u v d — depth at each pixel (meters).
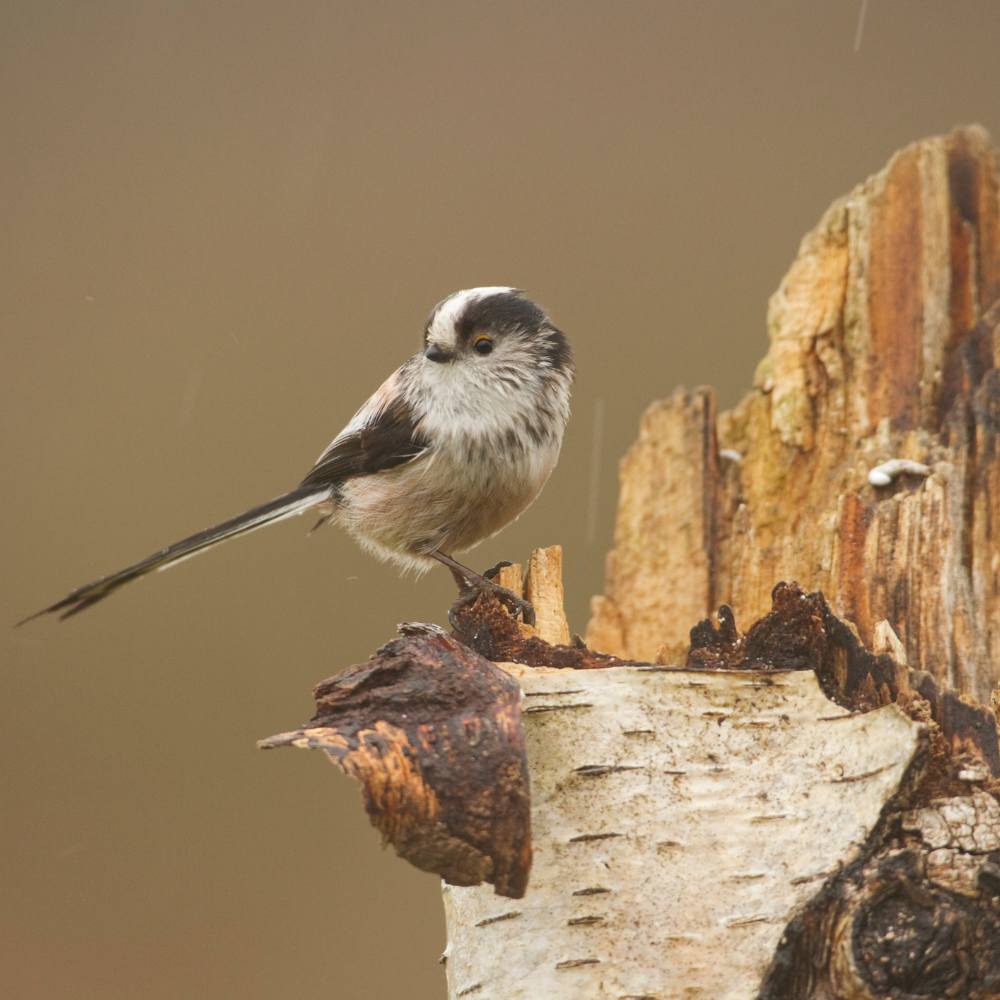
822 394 8.12
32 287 13.22
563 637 6.25
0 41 14.34
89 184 13.71
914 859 4.63
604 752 4.93
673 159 13.41
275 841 11.40
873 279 8.18
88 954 10.51
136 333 13.05
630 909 4.78
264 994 10.36
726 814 4.84
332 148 13.72
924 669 6.46
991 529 6.96
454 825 4.34
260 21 14.51
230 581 12.28
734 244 13.02
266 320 13.15
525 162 13.60
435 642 4.75
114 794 11.39
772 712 4.96
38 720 11.59
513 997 4.80
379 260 13.36
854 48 13.60
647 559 8.60
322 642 12.09
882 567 6.73
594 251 13.04
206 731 11.67
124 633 12.06
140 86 14.18
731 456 8.50
